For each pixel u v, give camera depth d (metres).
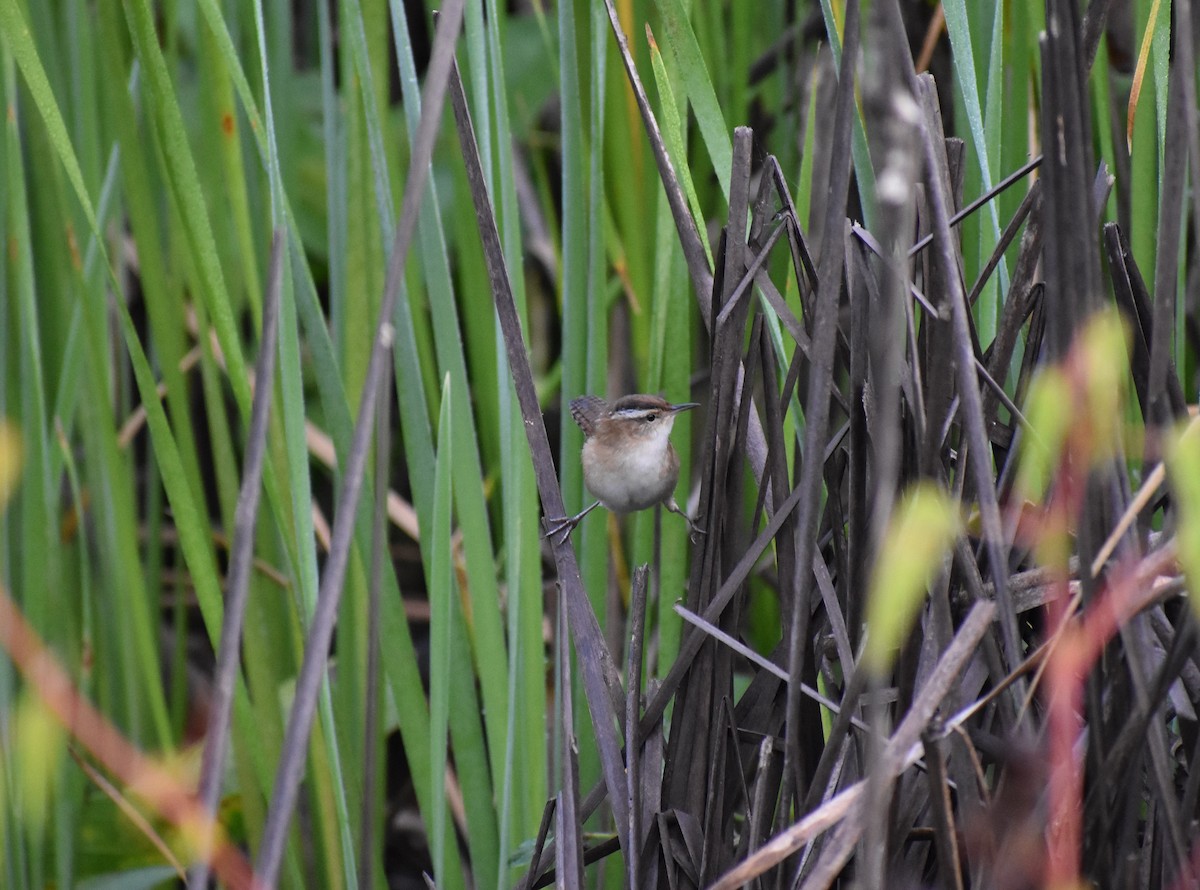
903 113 3.99
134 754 7.20
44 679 4.84
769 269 6.97
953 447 5.65
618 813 5.77
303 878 7.81
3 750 6.99
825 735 5.80
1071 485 5.06
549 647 9.81
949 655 4.55
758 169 8.74
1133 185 6.54
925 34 9.47
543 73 11.18
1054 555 4.81
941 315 4.80
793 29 9.48
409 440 7.13
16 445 6.86
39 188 8.40
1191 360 7.69
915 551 3.14
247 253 7.50
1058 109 4.41
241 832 8.40
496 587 7.10
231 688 4.70
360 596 7.53
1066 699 4.51
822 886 4.67
